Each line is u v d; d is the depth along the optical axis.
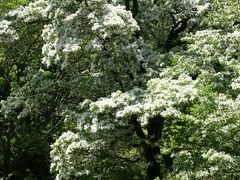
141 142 18.28
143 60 18.36
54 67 22.61
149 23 20.09
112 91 18.23
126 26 15.91
